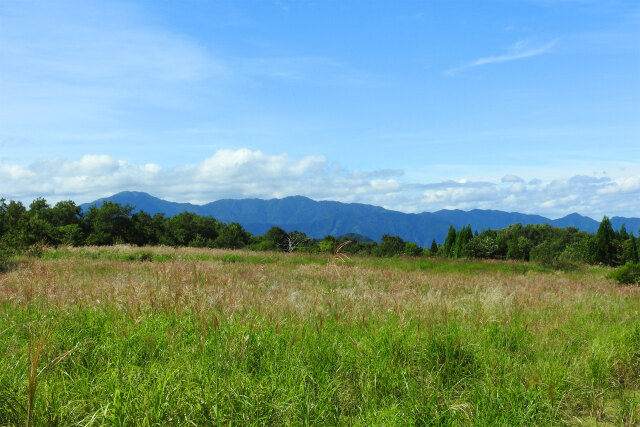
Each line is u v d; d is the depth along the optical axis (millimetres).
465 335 5949
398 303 8242
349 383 4469
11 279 10445
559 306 10156
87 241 57625
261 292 10531
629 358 5895
